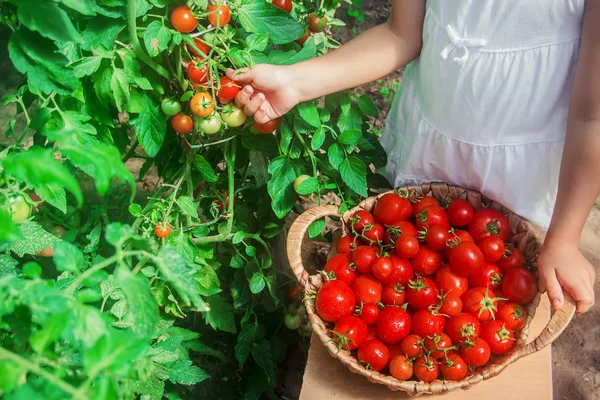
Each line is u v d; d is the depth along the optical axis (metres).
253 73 1.07
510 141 1.14
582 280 1.04
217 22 1.03
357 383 1.13
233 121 1.10
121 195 1.48
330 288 1.10
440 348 1.05
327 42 1.28
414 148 1.25
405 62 1.20
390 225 1.20
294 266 1.14
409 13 1.16
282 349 1.46
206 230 1.25
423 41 1.17
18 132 1.56
